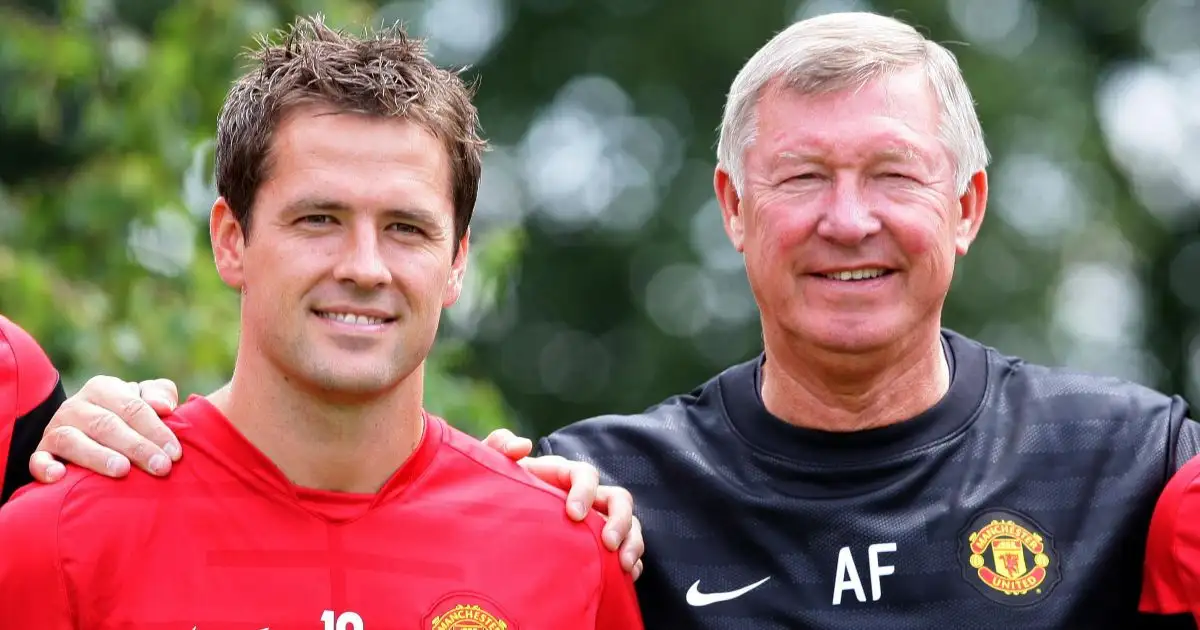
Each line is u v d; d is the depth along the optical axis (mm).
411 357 7434
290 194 7309
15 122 15047
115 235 14461
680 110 32062
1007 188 29859
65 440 7430
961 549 8250
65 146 16250
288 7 15336
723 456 8742
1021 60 30828
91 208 14406
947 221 8484
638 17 31891
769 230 8453
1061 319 30047
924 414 8578
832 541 8359
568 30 32250
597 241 30938
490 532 7730
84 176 14828
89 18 14961
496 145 31734
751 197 8570
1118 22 34031
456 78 7879
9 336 8102
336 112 7371
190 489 7430
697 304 30938
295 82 7430
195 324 13734
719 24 30984
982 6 31312
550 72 32125
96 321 13688
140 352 13555
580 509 7945
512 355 30875
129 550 7242
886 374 8562
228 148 7547
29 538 7133
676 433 8922
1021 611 8102
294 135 7352
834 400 8602
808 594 8289
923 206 8352
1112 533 8227
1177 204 34375
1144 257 32688
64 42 14703
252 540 7383
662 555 8555
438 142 7547
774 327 8617
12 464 7883
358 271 7230
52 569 7113
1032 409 8656
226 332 13867
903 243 8312
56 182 15383
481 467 7969
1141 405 8602
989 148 29562
